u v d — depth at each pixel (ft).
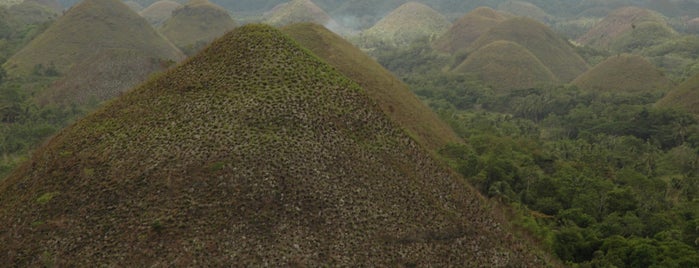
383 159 127.13
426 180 128.47
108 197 111.55
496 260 115.14
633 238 144.05
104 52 331.57
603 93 443.32
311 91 134.72
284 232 103.71
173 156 117.29
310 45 235.20
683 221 165.48
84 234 105.40
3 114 277.03
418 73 639.35
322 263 100.68
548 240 136.36
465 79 528.63
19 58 437.99
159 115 130.82
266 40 147.23
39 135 237.25
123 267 98.58
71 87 305.12
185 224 103.60
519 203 165.48
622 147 291.38
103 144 126.11
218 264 97.91
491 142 240.53
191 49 408.05
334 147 123.34
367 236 108.06
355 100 138.82
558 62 637.71
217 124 123.44
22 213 113.80
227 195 108.37
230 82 135.54
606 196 180.96
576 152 272.72
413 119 208.74
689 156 268.21
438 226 116.37
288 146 118.83
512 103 461.78
